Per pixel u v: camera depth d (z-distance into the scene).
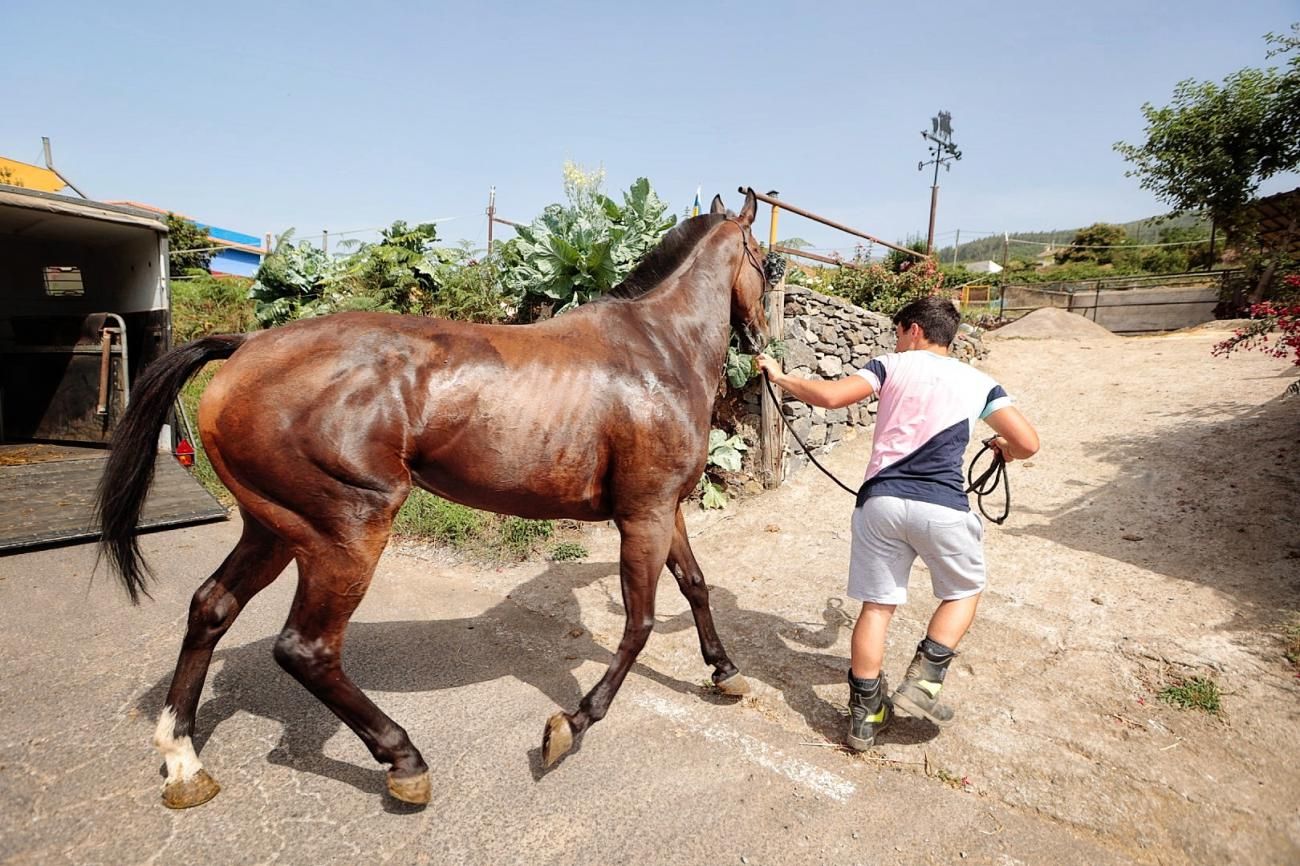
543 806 2.30
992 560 4.27
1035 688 3.00
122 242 6.54
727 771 2.50
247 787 2.37
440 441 2.20
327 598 2.14
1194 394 6.73
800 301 5.79
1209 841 2.15
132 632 3.51
